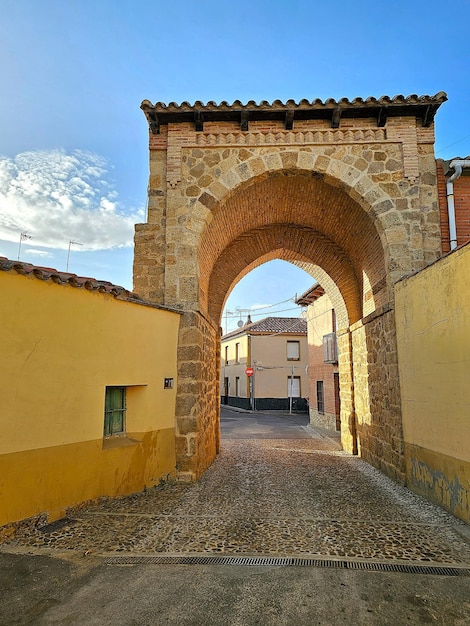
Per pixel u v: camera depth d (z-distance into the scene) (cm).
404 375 616
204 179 718
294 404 2681
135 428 581
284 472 738
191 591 305
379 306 775
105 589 306
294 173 723
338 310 1105
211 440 856
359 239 822
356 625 267
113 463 525
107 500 512
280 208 871
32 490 416
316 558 362
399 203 694
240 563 351
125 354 555
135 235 717
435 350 516
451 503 482
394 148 712
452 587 315
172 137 731
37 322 431
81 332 486
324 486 628
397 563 354
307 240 991
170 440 635
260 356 2708
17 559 353
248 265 1063
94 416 498
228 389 3219
